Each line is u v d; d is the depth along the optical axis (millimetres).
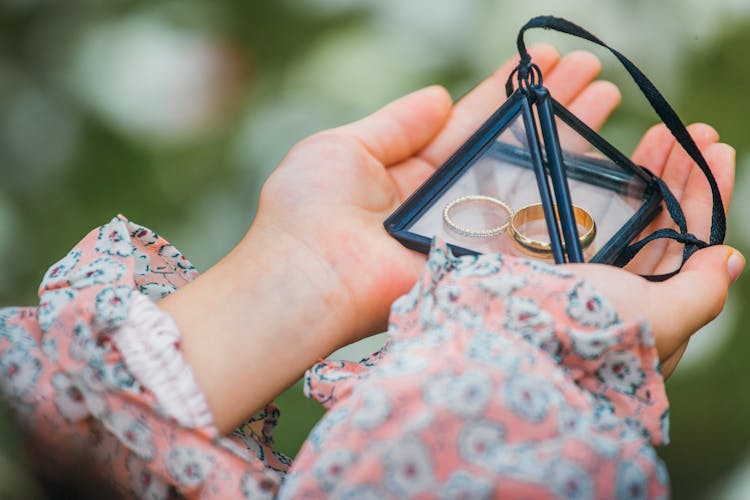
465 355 277
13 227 516
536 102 347
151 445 289
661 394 289
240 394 312
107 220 521
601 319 289
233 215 516
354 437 271
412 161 380
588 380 292
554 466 266
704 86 532
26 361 289
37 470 290
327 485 271
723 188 353
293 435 469
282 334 322
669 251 347
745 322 477
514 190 341
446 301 293
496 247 340
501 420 270
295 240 337
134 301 297
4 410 288
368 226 345
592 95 395
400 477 267
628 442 274
